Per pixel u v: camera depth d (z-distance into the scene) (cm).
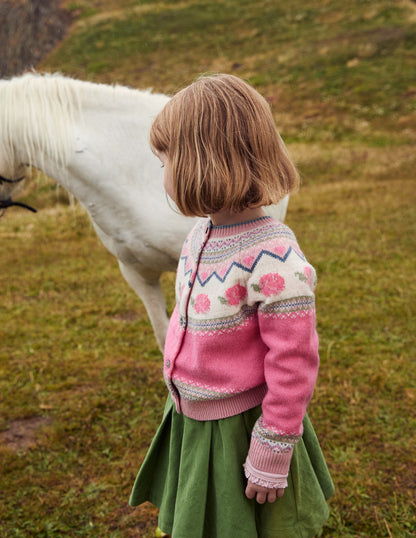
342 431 236
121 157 187
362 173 796
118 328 368
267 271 103
